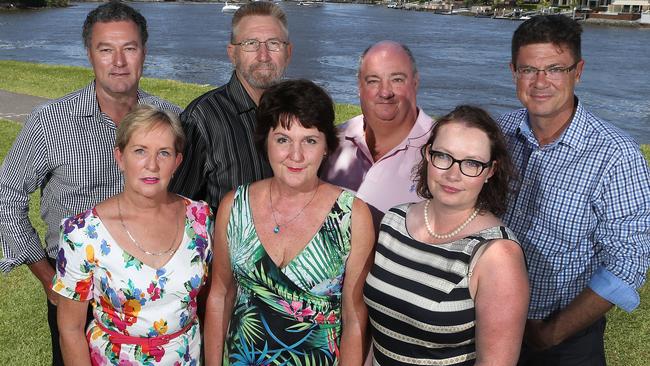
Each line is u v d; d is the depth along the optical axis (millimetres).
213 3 171625
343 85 27688
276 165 2537
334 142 2625
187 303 2643
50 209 3189
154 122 2488
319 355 2584
